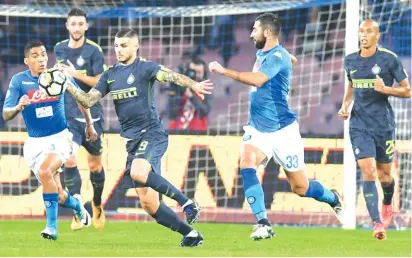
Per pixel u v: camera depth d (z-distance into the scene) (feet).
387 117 111.86
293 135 97.81
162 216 92.84
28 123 100.17
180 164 143.84
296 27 182.60
